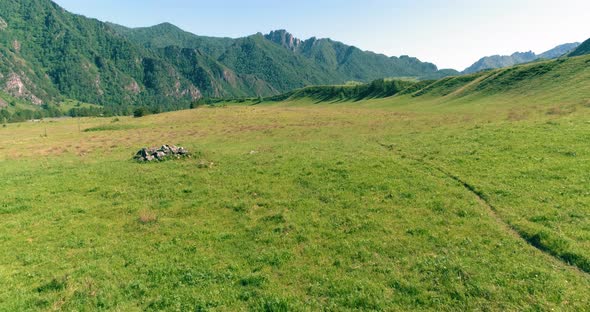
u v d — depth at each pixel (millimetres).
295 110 127188
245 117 103438
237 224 20516
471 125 45531
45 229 20891
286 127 73312
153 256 17062
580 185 20266
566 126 33625
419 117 72062
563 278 12844
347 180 26188
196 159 37781
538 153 27047
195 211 22953
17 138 92312
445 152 31250
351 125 67875
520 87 94688
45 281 15016
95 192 27906
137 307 13148
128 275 15375
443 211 19609
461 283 13203
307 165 31406
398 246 16453
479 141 33625
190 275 15031
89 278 15109
